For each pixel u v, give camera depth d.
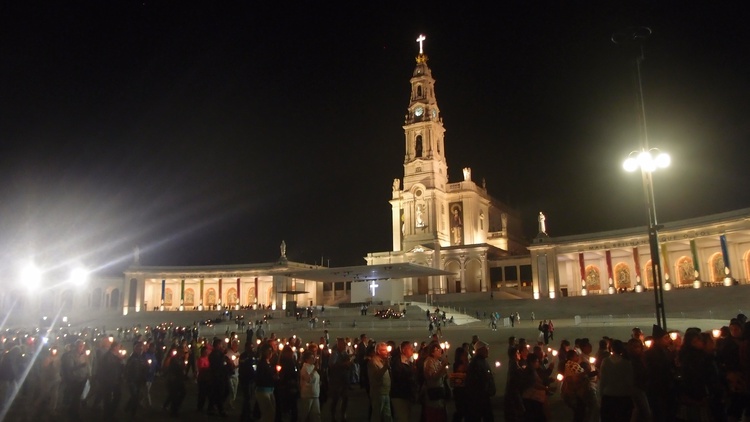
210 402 17.69
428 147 101.94
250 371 15.49
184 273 101.81
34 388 20.56
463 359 12.70
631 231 74.50
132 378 17.12
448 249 94.31
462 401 12.17
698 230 67.62
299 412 18.33
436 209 98.56
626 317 53.62
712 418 11.20
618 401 11.19
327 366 18.11
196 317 79.56
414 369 15.13
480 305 73.19
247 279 103.94
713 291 57.38
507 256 91.50
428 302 79.81
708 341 11.42
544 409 11.48
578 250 78.88
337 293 101.81
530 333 43.50
